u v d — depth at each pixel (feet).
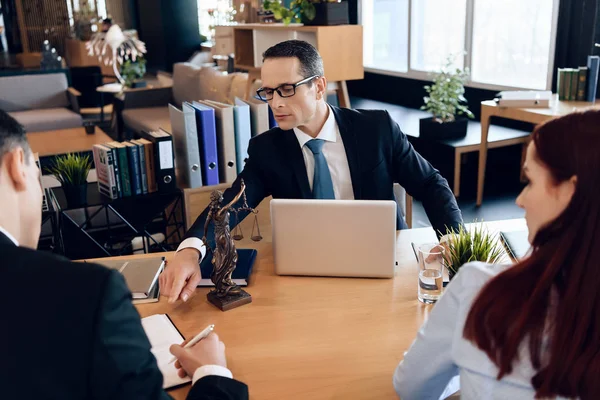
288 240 5.96
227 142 10.33
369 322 5.20
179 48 32.55
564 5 16.98
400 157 7.39
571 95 14.32
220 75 19.29
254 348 4.86
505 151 18.49
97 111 28.14
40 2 30.81
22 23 30.73
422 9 23.44
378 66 26.91
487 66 20.75
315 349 4.83
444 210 6.96
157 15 31.83
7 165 3.20
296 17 15.52
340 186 7.27
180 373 4.33
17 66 28.63
